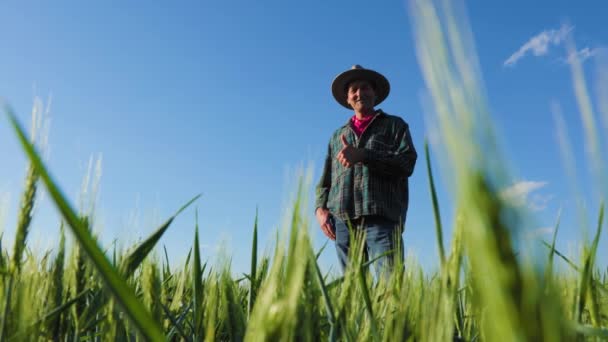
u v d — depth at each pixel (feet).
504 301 1.38
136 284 6.82
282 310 2.92
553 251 3.05
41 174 2.51
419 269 4.31
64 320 5.20
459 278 2.88
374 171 17.29
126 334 4.83
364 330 5.12
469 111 1.48
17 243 4.42
